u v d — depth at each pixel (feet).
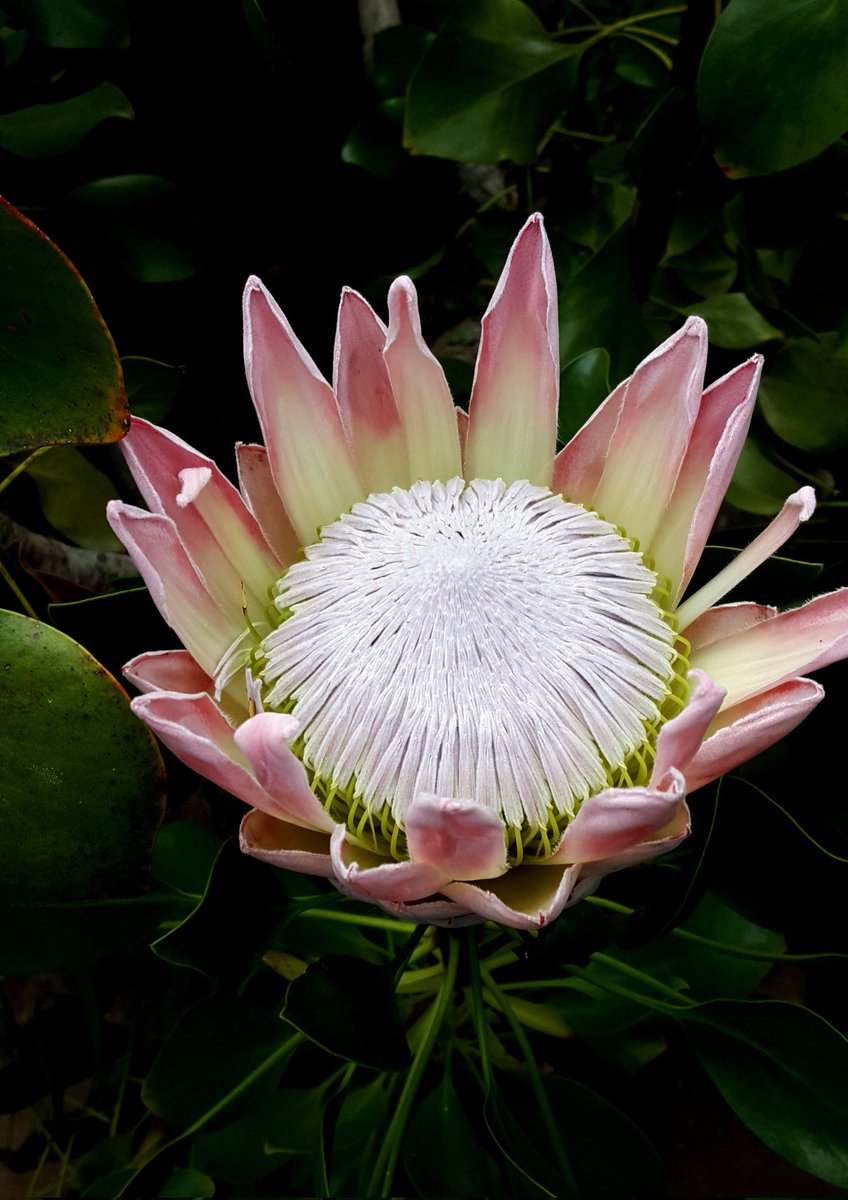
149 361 1.59
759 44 1.39
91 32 1.48
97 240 1.57
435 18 1.78
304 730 1.31
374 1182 1.48
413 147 1.58
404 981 1.65
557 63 1.56
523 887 1.27
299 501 1.41
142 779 1.29
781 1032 1.46
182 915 1.53
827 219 1.65
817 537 1.79
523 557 1.33
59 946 1.48
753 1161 1.81
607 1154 1.48
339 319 1.37
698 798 1.39
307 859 1.23
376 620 1.31
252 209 1.70
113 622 1.46
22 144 1.54
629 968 1.56
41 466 1.67
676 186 1.58
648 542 1.40
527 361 1.40
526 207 1.84
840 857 1.45
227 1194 1.62
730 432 1.27
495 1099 1.42
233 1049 1.56
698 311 1.83
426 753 1.28
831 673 1.52
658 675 1.32
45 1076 1.71
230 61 1.57
